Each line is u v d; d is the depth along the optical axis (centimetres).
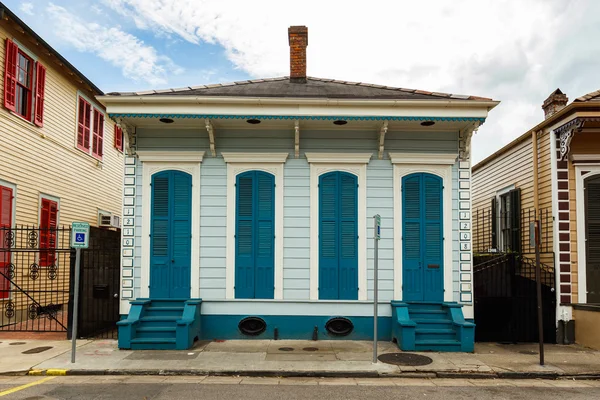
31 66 1415
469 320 1048
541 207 1188
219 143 1089
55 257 1517
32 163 1404
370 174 1084
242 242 1070
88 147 1795
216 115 1005
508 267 1098
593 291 1088
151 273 1059
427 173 1081
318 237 1070
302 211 1078
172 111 1005
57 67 1555
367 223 1074
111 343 1022
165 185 1078
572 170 1116
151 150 1077
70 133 1647
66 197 1614
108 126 1986
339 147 1090
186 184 1080
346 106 1004
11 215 1299
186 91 1109
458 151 1085
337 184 1080
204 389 732
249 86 1197
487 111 1005
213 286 1061
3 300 1252
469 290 1052
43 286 1443
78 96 1703
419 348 963
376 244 888
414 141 1089
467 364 873
